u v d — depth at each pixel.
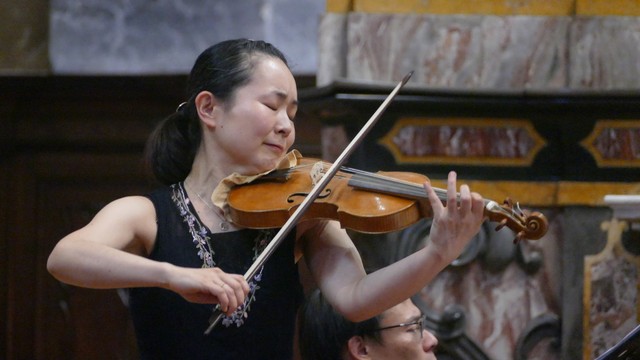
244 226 6.41
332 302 6.33
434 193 5.89
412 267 5.94
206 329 6.30
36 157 13.65
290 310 6.49
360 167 10.10
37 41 13.92
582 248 10.16
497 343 10.15
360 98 9.93
